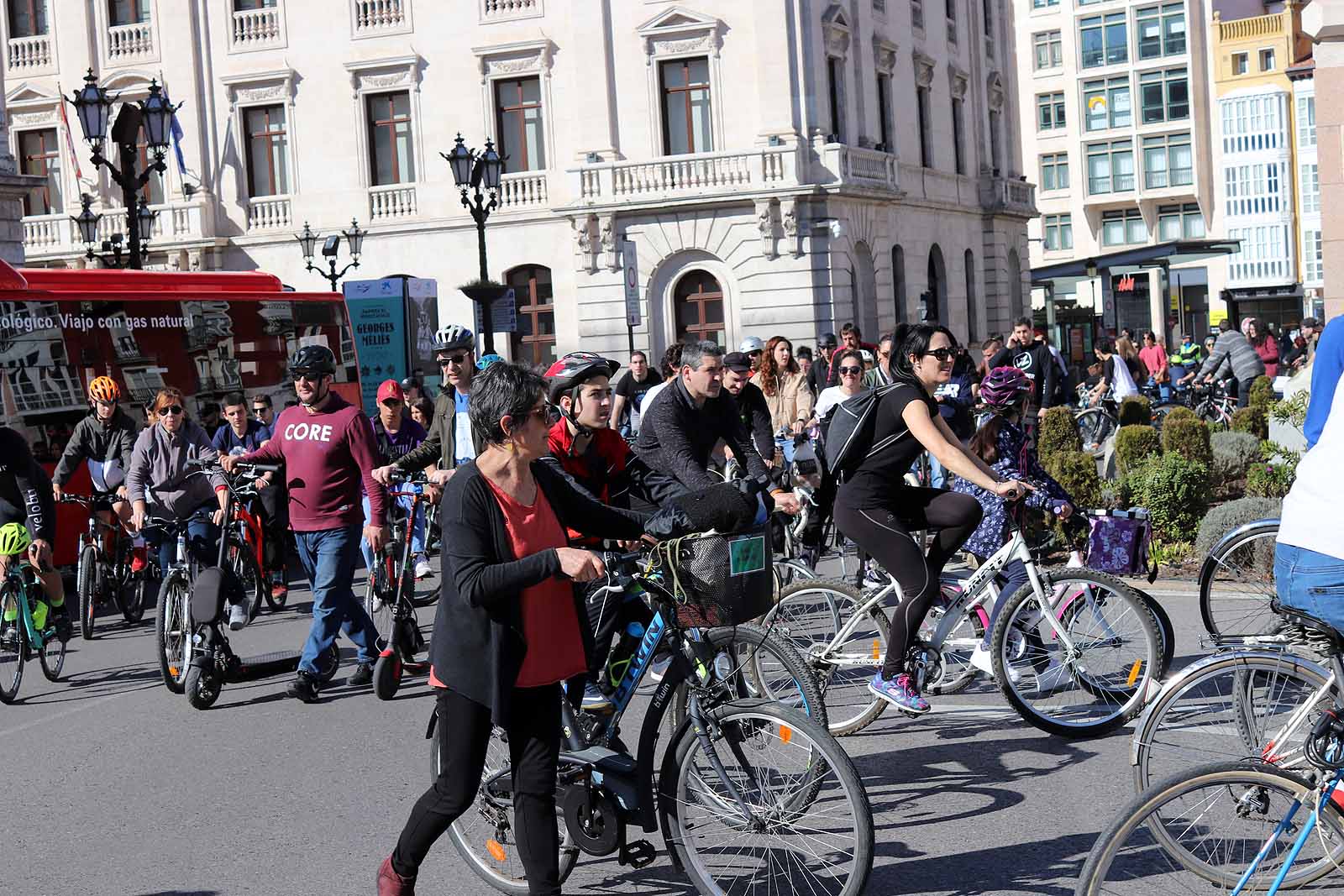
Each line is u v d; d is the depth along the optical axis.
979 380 19.11
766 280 36.66
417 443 14.20
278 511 13.66
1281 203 76.88
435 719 5.67
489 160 28.86
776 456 10.73
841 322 36.88
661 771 5.35
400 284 30.69
